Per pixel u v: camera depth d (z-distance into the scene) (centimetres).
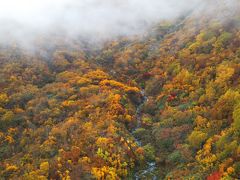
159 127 7638
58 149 6831
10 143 7406
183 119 7450
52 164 6344
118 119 7944
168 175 6125
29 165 6481
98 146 6712
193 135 6675
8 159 6875
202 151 6266
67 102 8694
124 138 7194
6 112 8275
